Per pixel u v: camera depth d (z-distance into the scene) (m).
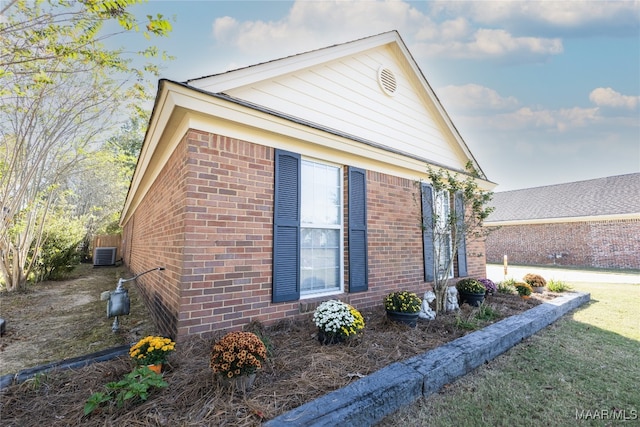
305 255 4.20
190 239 3.05
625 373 3.01
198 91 3.05
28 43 3.81
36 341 3.75
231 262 3.29
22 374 2.43
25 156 6.07
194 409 1.97
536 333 4.22
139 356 2.32
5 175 5.92
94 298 6.55
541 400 2.52
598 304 6.14
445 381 2.74
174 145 3.83
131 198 8.81
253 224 3.50
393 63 6.00
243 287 3.36
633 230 13.41
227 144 3.40
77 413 1.95
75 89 5.96
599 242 14.34
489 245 18.47
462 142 7.12
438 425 2.17
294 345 3.11
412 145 6.21
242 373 2.17
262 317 3.48
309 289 4.19
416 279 5.51
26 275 7.62
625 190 15.23
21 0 3.53
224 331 3.19
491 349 3.33
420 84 6.34
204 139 3.24
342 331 3.12
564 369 3.09
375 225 4.95
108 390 2.17
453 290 5.01
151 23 3.42
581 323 4.75
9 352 3.39
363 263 4.64
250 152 3.58
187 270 3.01
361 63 5.40
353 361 2.78
